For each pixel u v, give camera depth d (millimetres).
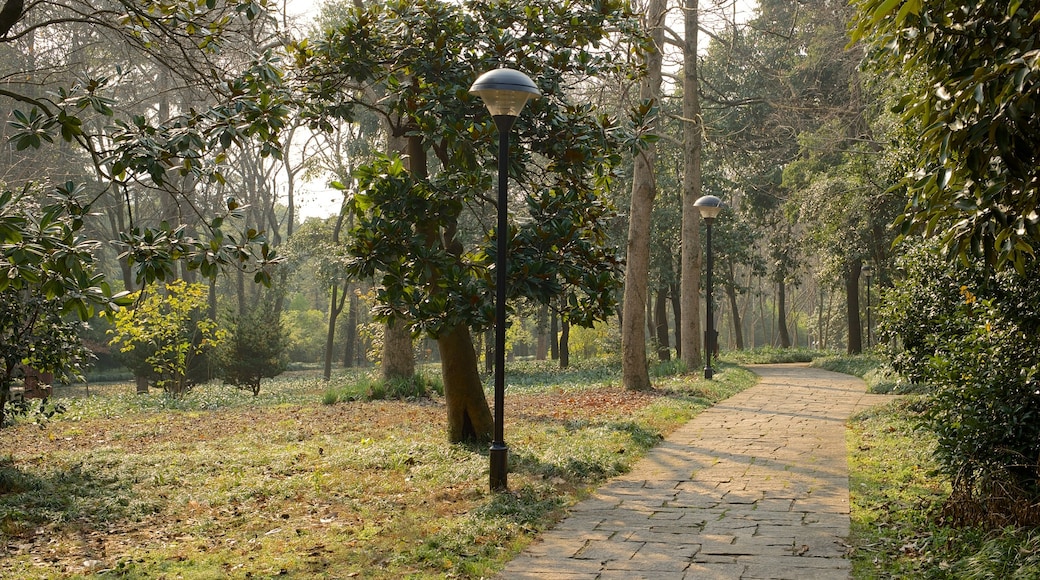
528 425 13930
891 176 14375
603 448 11219
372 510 8383
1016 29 4906
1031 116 4559
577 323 10586
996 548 5824
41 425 15617
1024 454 7094
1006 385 7254
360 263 10297
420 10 11219
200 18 8586
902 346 12219
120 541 7445
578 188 11742
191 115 7520
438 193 10445
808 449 11461
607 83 19719
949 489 8422
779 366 31578
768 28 34812
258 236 7086
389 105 11734
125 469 10602
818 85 31703
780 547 6793
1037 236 4797
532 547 6996
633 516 7969
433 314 10188
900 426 12562
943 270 10602
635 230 19969
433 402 18859
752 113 36875
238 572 6379
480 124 10758
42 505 8727
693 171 25719
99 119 35094
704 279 37781
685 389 19094
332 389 19891
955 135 4805
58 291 5703
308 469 10539
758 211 40500
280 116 7750
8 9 7262
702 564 6387
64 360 11211
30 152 30672
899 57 5934
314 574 6328
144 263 6434
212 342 25297
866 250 29719
